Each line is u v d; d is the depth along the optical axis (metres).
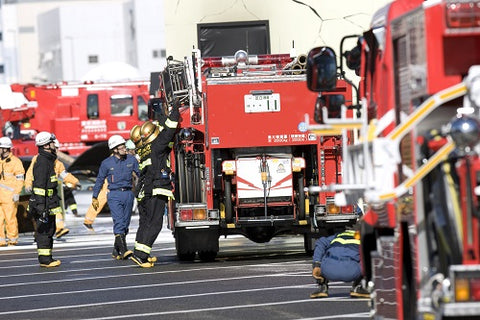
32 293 36.06
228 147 42.03
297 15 65.56
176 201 43.88
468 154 17.28
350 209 42.28
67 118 98.44
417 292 18.67
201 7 65.81
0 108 95.75
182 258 44.22
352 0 65.31
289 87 42.16
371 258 22.36
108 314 29.97
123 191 46.16
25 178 57.88
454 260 17.45
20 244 58.09
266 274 37.75
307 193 42.78
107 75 102.06
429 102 17.73
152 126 42.47
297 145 42.88
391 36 20.73
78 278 40.03
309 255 44.34
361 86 23.94
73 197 75.62
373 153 18.14
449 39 18.34
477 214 17.25
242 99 42.06
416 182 18.53
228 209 42.16
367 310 28.17
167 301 32.09
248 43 65.81
